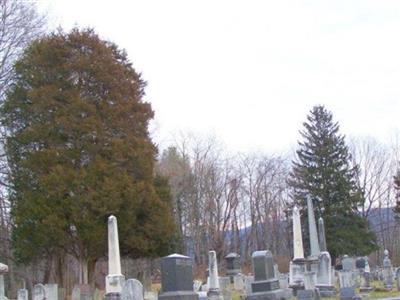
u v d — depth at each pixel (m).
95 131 33.12
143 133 35.50
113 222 21.48
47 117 33.50
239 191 74.56
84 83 34.28
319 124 59.50
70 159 32.88
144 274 43.47
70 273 36.28
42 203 31.70
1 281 17.09
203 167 68.50
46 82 34.38
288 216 68.31
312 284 23.70
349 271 28.72
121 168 33.25
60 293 32.62
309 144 59.22
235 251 71.25
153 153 35.22
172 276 17.47
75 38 34.69
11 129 34.50
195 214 65.88
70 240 32.09
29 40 34.91
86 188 31.98
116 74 34.81
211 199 67.62
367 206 77.00
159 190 36.81
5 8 33.59
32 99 33.38
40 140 33.19
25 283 37.78
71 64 33.94
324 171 57.06
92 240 31.58
